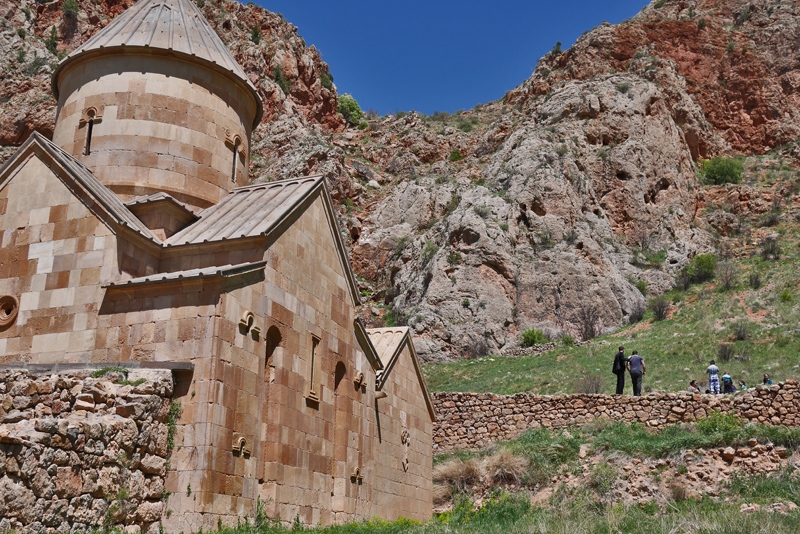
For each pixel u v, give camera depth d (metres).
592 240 59.62
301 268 19.86
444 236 60.31
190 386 16.20
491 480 26.81
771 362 37.78
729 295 54.25
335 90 95.12
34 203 19.12
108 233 18.23
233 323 17.00
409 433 26.30
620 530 16.02
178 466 15.70
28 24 75.88
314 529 17.48
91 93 22.42
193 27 24.22
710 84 86.69
